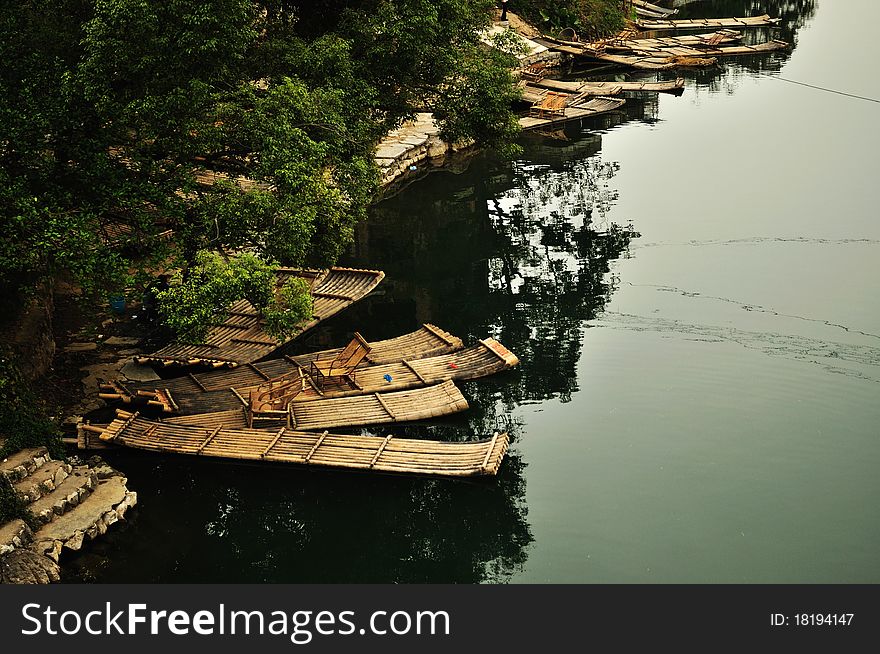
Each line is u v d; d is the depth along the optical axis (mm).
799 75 60812
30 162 21109
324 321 29328
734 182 40938
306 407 23594
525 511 20359
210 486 21391
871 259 32406
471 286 32125
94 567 18844
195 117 22328
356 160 24750
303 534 20172
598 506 20469
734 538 19312
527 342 27922
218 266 21266
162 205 22469
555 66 63812
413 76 30016
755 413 23812
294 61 25984
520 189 41938
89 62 21500
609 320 29078
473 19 31719
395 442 21969
